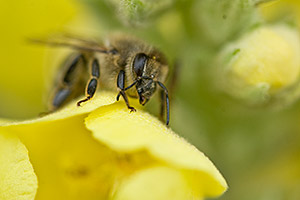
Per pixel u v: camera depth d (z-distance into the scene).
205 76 0.09
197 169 0.07
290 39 0.09
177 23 0.09
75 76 0.09
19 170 0.08
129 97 0.08
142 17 0.09
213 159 0.09
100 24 0.10
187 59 0.09
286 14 0.09
